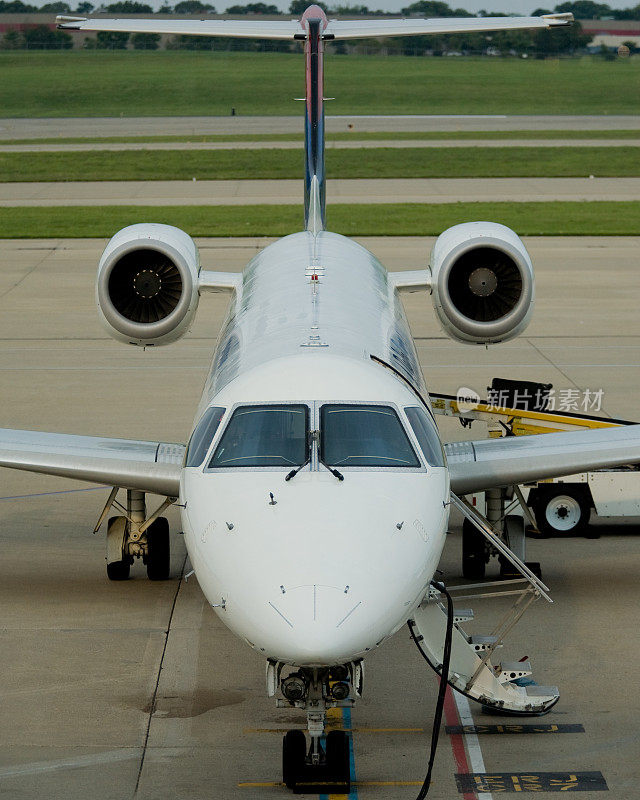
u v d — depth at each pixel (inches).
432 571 1269.7
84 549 2064.5
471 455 1754.4
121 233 2185.0
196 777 1286.9
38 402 3004.4
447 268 2116.1
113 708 1457.9
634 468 2160.4
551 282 4500.5
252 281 2081.7
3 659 1603.1
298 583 1132.5
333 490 1263.5
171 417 2854.3
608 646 1641.2
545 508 2140.7
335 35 2373.3
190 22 2314.2
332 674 1220.5
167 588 1888.5
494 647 1418.6
